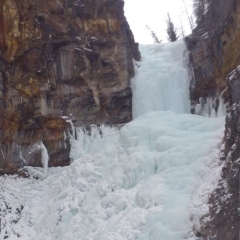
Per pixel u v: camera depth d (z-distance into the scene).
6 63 17.22
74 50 19.05
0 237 14.67
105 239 12.34
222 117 16.47
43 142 18.02
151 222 11.95
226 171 11.03
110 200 13.98
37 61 17.83
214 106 18.25
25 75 17.62
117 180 14.71
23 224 15.30
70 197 15.30
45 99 18.09
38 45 17.81
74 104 18.81
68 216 14.66
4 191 16.30
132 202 13.39
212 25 19.06
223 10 17.97
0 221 15.12
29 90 17.67
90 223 13.70
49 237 14.38
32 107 17.72
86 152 18.34
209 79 18.81
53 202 15.79
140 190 13.46
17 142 17.55
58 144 18.20
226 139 11.88
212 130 15.85
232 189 10.29
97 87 19.34
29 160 17.69
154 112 18.20
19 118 17.48
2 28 17.08
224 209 10.30
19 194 16.47
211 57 18.83
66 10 19.06
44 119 18.02
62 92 18.64
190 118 16.88
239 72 11.63
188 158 13.98
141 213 12.51
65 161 18.20
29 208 15.98
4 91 17.08
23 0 17.56
